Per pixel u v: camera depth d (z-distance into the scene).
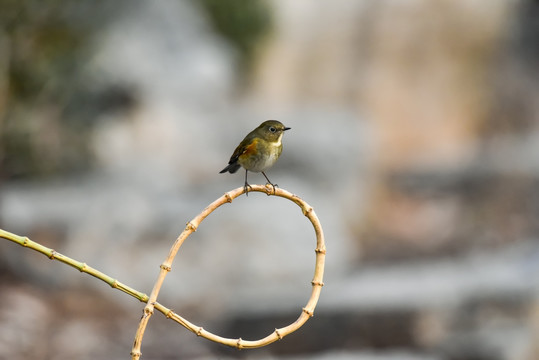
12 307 12.56
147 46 19.47
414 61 25.89
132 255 14.52
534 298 13.08
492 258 16.84
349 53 26.38
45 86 16.92
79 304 13.27
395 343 13.01
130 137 18.22
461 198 22.14
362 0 27.34
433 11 26.58
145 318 3.50
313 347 12.98
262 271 14.62
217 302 13.96
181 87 19.56
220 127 19.19
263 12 25.72
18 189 16.41
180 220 14.93
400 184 22.59
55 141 17.36
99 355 11.74
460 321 13.05
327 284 14.95
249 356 12.63
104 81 18.00
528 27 26.95
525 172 22.34
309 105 24.80
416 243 19.06
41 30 16.69
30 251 14.46
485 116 25.09
